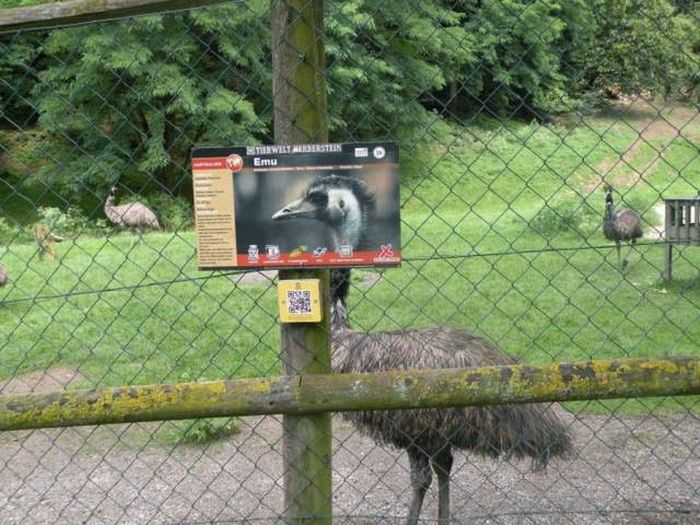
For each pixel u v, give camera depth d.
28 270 10.75
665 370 2.61
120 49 10.24
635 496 4.33
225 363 7.16
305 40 2.54
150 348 7.55
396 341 3.88
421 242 11.77
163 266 11.12
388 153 2.47
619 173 15.04
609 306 8.74
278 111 2.59
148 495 4.60
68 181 11.81
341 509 4.35
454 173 5.73
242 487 4.69
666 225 9.98
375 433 3.95
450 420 3.74
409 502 4.42
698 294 9.19
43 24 2.55
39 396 2.67
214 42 11.97
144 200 13.96
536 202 13.80
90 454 5.25
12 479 4.88
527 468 4.74
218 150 2.52
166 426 5.68
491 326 8.05
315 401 2.63
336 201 2.51
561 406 5.34
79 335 7.95
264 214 2.53
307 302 2.62
